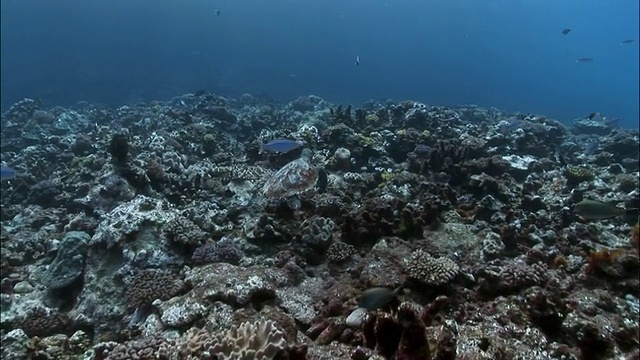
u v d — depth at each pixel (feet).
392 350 3.97
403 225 8.21
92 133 16.94
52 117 21.81
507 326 5.54
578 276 6.59
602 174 12.19
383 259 7.26
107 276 7.52
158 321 6.09
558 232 8.57
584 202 6.52
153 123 18.15
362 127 14.99
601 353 5.10
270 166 12.36
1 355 6.09
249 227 8.54
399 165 12.32
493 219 8.82
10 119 22.41
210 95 22.48
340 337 5.47
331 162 11.96
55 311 7.30
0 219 10.94
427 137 13.16
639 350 5.12
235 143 15.49
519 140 13.89
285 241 8.32
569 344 5.35
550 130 16.35
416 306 6.08
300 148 12.63
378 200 8.87
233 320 5.74
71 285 7.73
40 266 8.54
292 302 6.40
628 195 9.82
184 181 10.64
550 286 6.03
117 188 9.59
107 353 5.58
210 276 6.61
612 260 6.47
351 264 7.52
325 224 8.19
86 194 11.01
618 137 14.65
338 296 6.39
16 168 13.21
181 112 18.88
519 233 8.21
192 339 5.03
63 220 10.05
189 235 7.89
